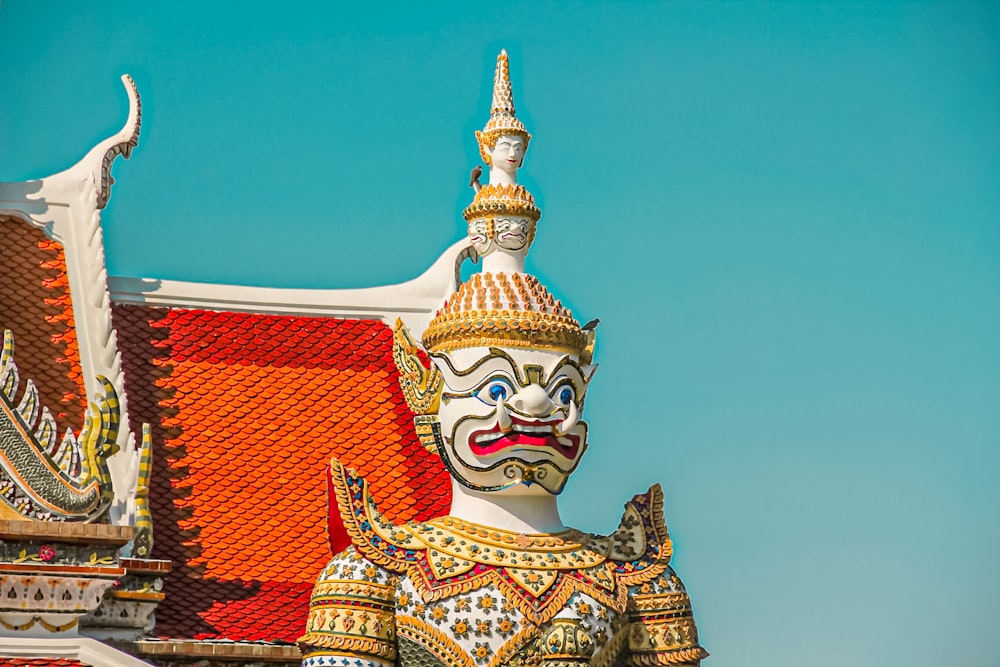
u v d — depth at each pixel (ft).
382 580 49.67
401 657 49.34
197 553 62.75
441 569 49.49
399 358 53.93
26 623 52.16
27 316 63.26
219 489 65.00
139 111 68.28
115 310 69.10
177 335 69.31
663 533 52.80
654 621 51.16
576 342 52.11
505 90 55.57
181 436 66.18
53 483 53.06
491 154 54.65
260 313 70.79
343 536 52.01
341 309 71.36
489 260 53.78
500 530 50.93
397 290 72.18
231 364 69.00
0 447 52.65
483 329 51.39
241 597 61.67
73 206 65.51
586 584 50.16
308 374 69.51
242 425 67.15
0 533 51.75
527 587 49.42
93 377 62.28
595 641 49.55
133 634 57.36
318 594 49.88
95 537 53.01
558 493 52.39
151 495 63.87
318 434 67.62
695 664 51.39
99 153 66.39
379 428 68.44
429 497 66.90
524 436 50.83
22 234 64.85
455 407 51.19
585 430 52.01
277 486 65.67
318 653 49.34
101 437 54.08
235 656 57.36
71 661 51.70
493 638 48.80
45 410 53.52
